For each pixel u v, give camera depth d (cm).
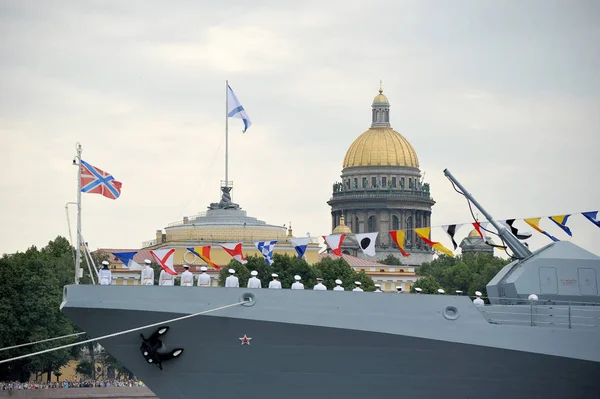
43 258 10612
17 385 9362
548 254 4638
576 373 4297
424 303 4284
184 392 4384
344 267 13225
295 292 4256
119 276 12775
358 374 4328
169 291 4253
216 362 4328
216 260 15000
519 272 4619
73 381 10131
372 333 4238
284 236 16212
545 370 4300
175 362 4341
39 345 9444
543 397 4356
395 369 4312
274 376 4334
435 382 4334
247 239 15550
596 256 4634
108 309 4250
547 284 4572
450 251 5028
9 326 9469
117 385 10038
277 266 12094
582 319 4359
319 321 4228
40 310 9519
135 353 4344
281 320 4219
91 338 4641
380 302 4269
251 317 4219
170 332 4278
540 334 4266
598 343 4262
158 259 4894
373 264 17825
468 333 4262
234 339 4278
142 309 4234
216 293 4247
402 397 4356
